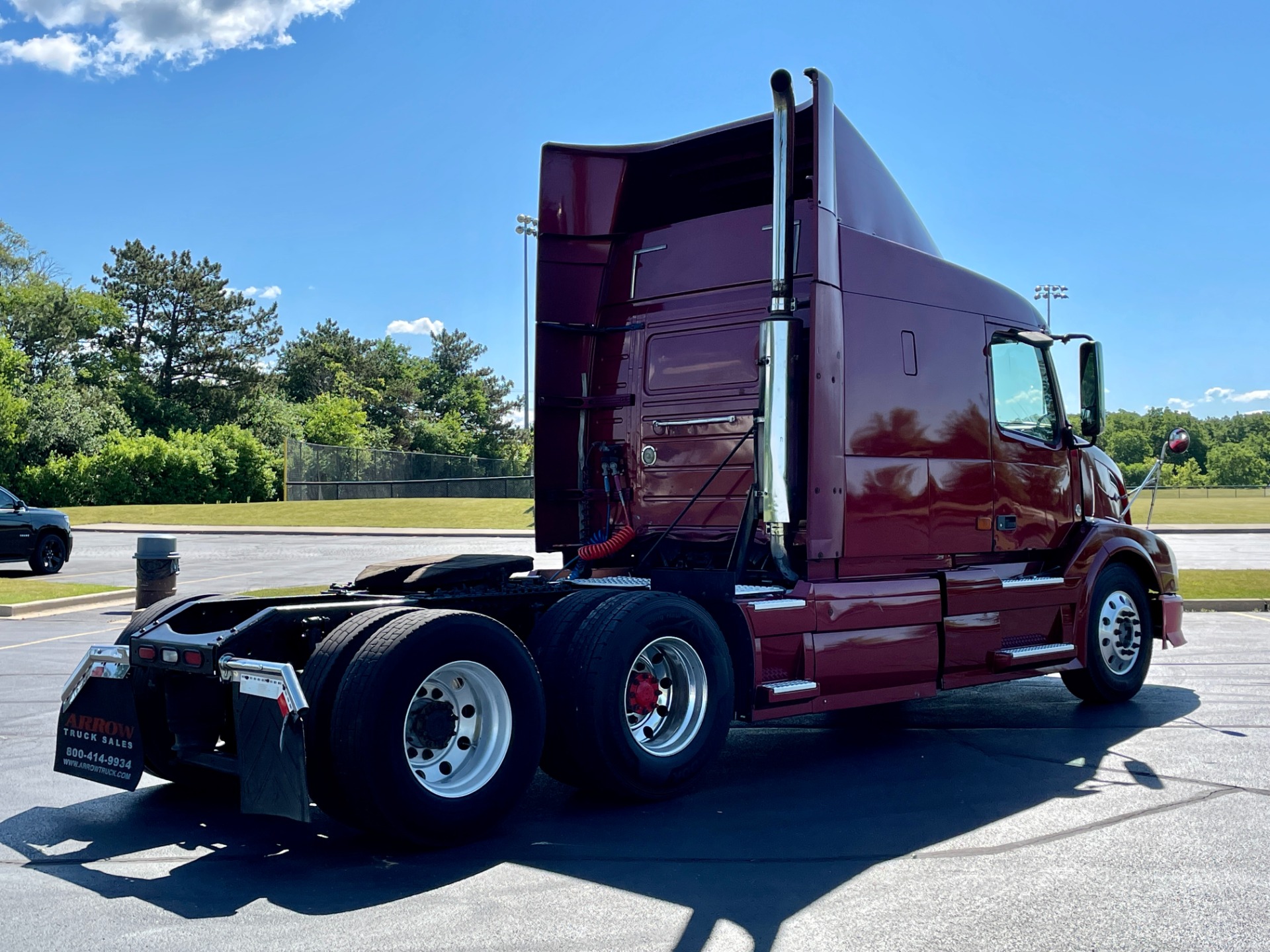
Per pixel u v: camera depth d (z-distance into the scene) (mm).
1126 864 4184
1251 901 3771
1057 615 7246
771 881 4004
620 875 4090
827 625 5762
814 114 5680
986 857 4281
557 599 5543
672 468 6504
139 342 74125
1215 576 16422
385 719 4211
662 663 5352
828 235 5754
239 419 73938
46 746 6363
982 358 6891
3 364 57438
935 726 7117
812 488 5621
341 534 32844
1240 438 168125
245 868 4215
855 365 5977
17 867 4234
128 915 3670
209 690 5039
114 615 13453
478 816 4480
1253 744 6383
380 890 3932
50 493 52469
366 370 94438
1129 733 6762
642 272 6801
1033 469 7230
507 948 3365
